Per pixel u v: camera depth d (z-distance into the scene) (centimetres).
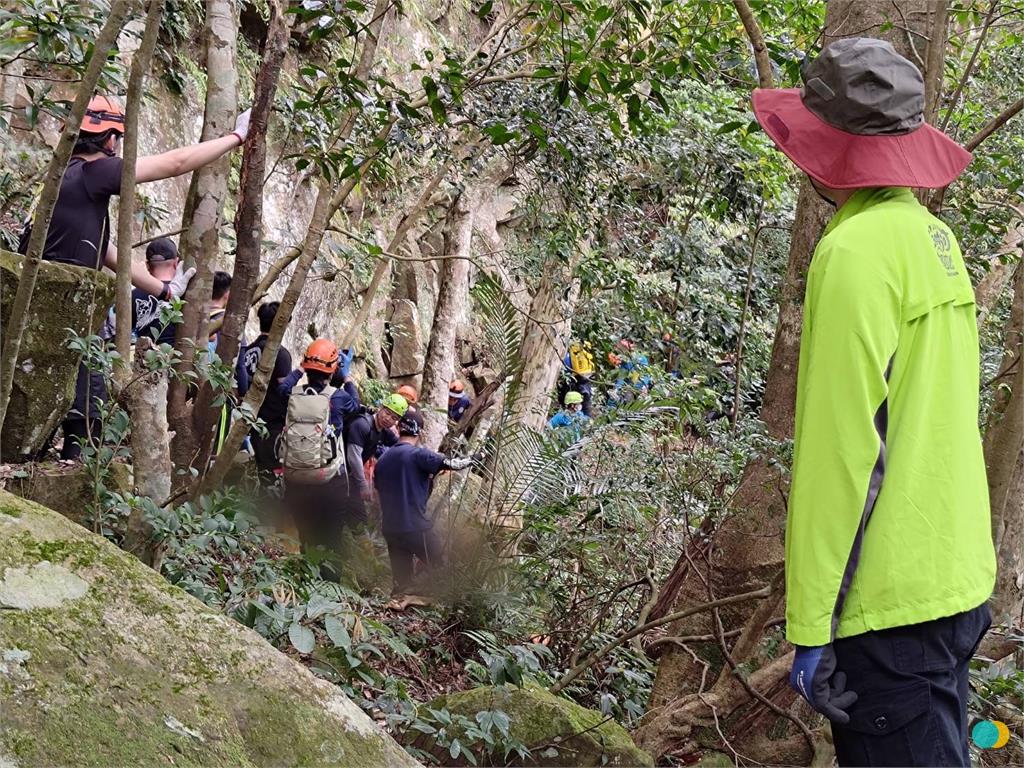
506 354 597
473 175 827
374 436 745
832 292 173
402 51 1139
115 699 179
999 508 376
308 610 291
